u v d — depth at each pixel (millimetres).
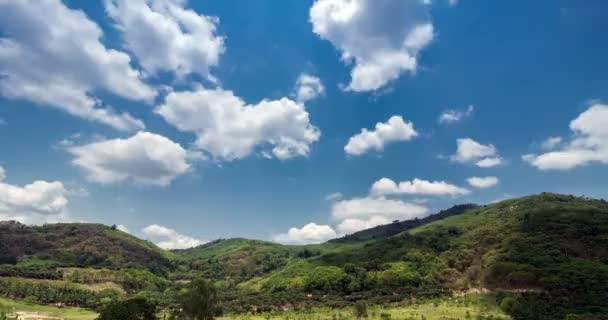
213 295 161750
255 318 199375
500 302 190500
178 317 180625
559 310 167250
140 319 152625
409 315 184250
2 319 179500
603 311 160000
